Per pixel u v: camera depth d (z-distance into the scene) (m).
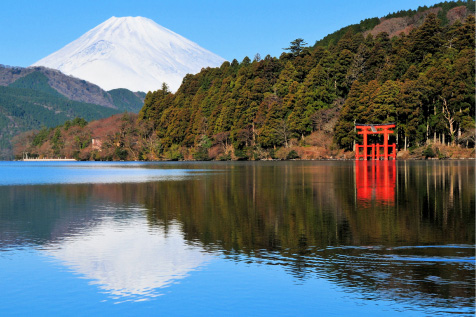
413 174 69.06
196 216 31.45
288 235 24.62
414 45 167.38
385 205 35.88
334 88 176.25
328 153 153.25
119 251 21.52
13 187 59.25
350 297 15.39
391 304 14.83
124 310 14.68
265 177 69.81
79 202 41.06
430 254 20.36
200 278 17.41
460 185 50.84
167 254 20.83
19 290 16.39
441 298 15.20
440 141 139.62
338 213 32.09
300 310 14.48
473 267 18.38
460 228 26.08
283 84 190.75
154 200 41.78
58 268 18.88
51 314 14.46
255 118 178.25
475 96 128.62
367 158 143.00
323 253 20.67
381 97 136.62
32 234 25.73
